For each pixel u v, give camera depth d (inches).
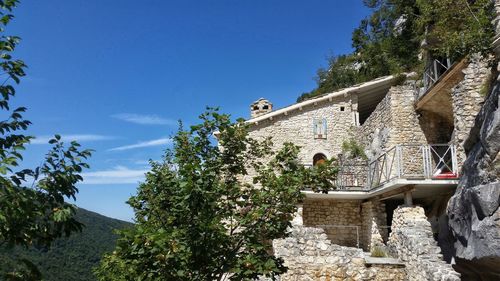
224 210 245.3
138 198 300.8
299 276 459.8
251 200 247.3
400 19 1211.9
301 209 618.5
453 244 448.5
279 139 810.2
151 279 216.4
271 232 251.4
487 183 366.3
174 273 217.0
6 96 170.4
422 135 657.6
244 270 227.6
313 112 828.6
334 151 812.6
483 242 358.0
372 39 1348.4
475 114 455.2
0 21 177.8
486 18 387.9
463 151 468.4
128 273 253.8
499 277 378.9
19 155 162.1
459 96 476.7
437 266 378.0
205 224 223.1
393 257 498.6
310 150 808.9
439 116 665.6
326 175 247.6
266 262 231.3
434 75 593.0
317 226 674.2
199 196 225.6
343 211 681.6
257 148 281.0
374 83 824.9
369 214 636.1
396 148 517.0
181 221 239.0
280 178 240.4
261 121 815.1
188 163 239.6
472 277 424.2
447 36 410.3
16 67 173.5
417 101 644.7
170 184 271.3
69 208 167.6
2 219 143.2
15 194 149.8
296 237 475.2
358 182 691.4
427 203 601.6
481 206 360.8
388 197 572.7
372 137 750.5
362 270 457.4
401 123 660.7
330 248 469.1
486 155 366.6
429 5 458.6
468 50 394.3
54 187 167.0
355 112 836.0
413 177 495.5
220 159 259.1
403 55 1099.9
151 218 279.4
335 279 457.7
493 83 383.6
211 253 229.6
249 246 238.7
